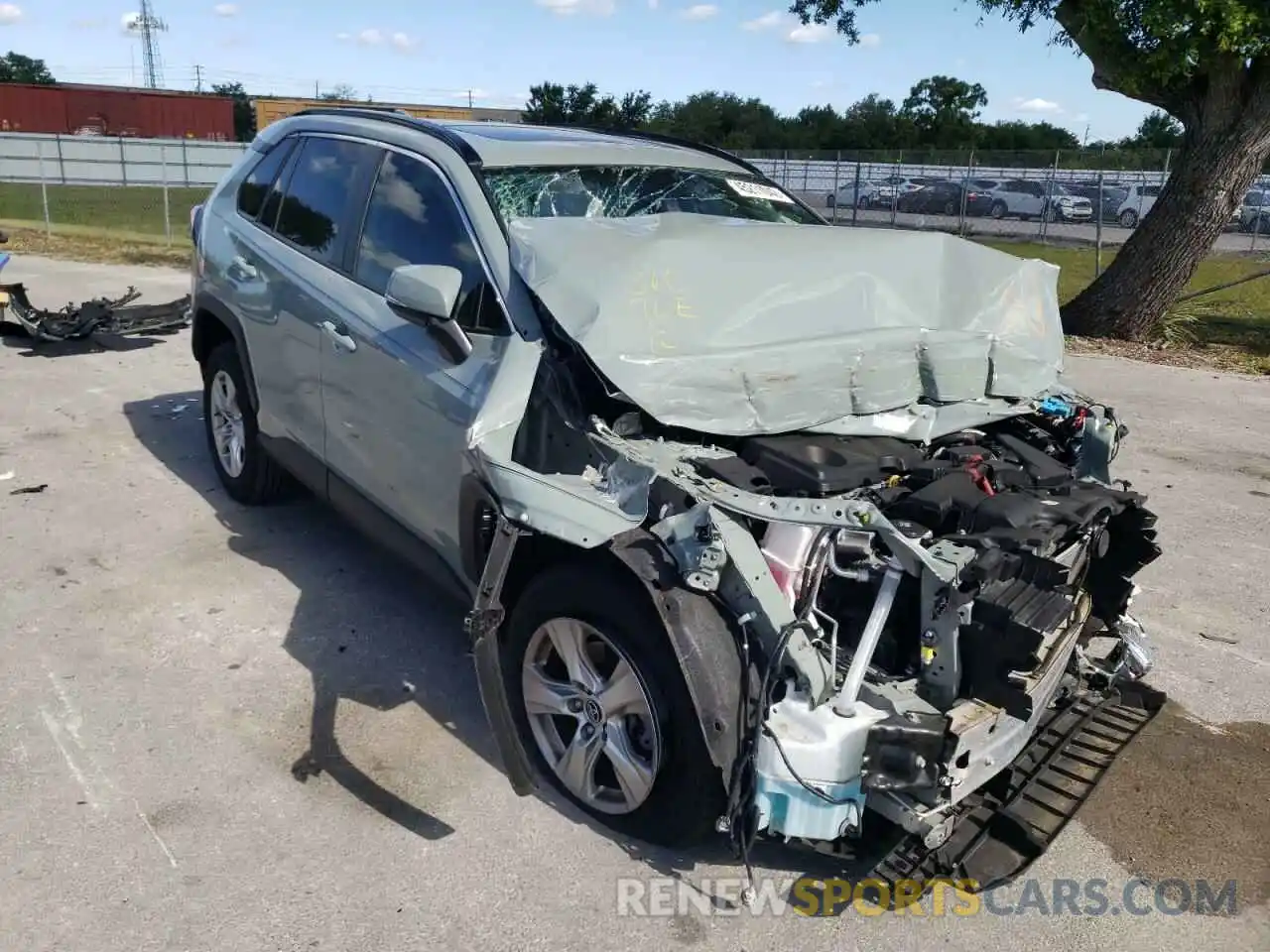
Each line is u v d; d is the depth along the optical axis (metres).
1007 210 26.88
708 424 3.14
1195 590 5.11
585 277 3.17
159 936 2.67
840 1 13.29
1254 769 3.66
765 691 2.65
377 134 4.38
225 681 3.86
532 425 3.36
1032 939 2.84
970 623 2.69
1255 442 7.83
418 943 2.70
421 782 3.34
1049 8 12.06
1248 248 21.73
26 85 46.88
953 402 3.70
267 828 3.10
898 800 2.66
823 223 4.88
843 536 2.87
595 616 2.94
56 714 3.60
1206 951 2.83
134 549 4.92
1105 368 10.54
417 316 3.49
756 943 2.77
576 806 3.23
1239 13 9.96
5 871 2.86
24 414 6.95
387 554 4.98
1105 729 3.62
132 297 9.32
